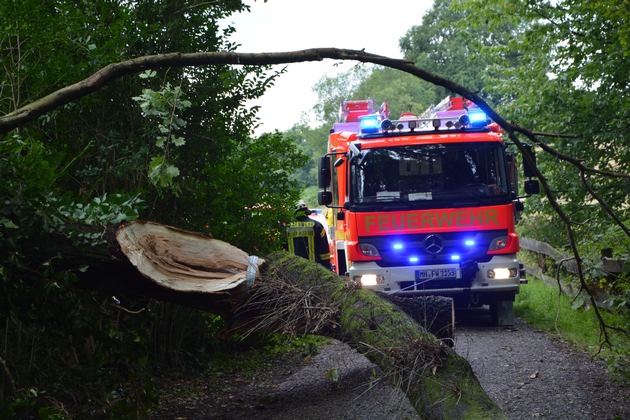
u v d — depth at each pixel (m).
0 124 4.73
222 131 8.23
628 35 10.38
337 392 7.26
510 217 11.00
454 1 13.91
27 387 5.75
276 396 7.34
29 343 6.26
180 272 5.89
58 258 5.20
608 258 9.10
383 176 11.13
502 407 6.28
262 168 9.20
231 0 8.35
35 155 5.16
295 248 11.56
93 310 5.62
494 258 10.97
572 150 12.55
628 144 12.03
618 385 6.86
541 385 7.00
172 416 6.72
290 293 6.11
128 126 7.78
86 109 7.33
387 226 11.05
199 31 8.18
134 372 5.89
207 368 8.61
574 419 5.85
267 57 4.87
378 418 6.11
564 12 12.61
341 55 4.88
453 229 10.97
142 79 7.62
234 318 6.24
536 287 13.74
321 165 11.59
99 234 5.41
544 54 13.15
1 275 4.96
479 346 9.25
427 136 11.20
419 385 4.75
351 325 5.60
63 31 6.52
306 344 10.06
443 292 10.92
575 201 12.96
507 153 11.34
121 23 7.09
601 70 12.23
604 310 10.31
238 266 6.23
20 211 5.02
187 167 8.42
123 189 7.66
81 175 7.36
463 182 11.05
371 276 11.03
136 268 5.55
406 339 5.11
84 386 5.94
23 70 6.27
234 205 8.77
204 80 8.13
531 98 12.98
